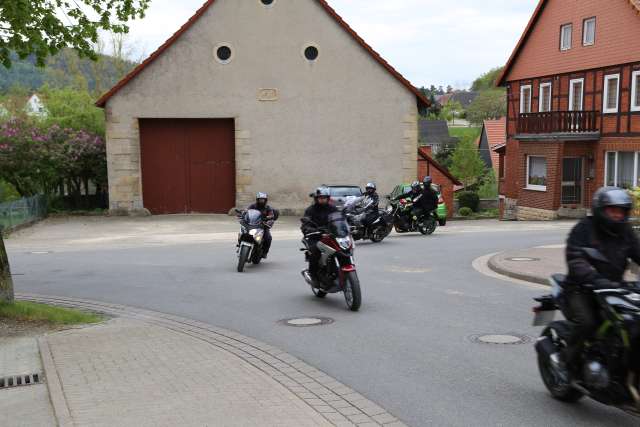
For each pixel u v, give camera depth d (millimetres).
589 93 31891
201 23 28828
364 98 29688
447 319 9250
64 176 30984
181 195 29859
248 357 7570
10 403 6090
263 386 6383
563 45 33781
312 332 8758
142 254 17812
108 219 28453
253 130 29391
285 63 29266
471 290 11406
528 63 36656
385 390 6320
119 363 7227
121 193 29094
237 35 28984
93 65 44125
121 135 28844
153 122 29406
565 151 31734
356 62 29516
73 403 5918
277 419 5484
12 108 41531
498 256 14812
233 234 23266
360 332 8672
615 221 5199
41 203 29266
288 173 29688
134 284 13086
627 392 4945
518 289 11414
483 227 25500
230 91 29156
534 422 5438
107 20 12711
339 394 6203
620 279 5359
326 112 29609
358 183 30000
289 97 29391
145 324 9414
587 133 31172
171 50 28766
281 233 23219
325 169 29828
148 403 5895
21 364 7344
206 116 29172
